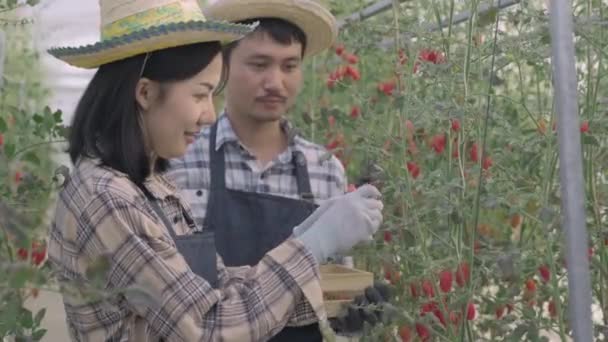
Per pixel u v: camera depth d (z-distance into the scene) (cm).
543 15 265
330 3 425
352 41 336
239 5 281
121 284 190
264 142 288
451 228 279
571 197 194
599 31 279
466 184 283
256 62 282
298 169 287
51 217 224
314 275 199
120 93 198
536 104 341
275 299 195
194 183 278
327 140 373
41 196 264
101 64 202
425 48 301
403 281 298
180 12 208
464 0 291
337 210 207
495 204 247
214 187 275
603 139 277
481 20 257
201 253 207
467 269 269
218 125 285
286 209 271
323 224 206
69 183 200
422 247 271
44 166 290
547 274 277
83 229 192
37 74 629
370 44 333
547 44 258
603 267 272
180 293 189
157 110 199
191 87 199
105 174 196
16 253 275
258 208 271
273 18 286
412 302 296
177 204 213
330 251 205
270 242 270
